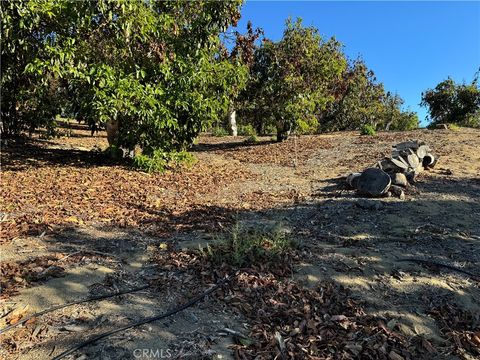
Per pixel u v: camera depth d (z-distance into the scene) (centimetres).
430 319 310
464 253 417
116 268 362
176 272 358
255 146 1296
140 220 504
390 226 488
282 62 1289
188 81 789
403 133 1353
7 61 759
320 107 1391
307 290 338
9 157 804
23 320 276
